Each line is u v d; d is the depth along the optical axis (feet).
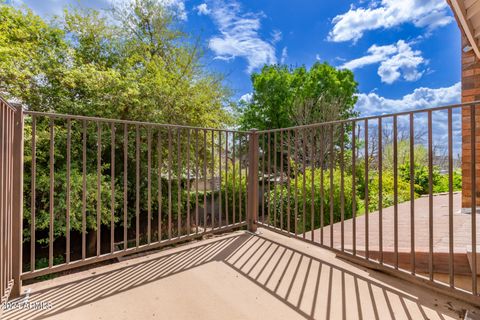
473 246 4.37
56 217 13.43
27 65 14.79
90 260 6.01
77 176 13.99
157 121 17.67
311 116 41.83
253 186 8.93
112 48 20.11
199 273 5.84
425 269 5.74
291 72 49.39
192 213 20.33
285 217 15.29
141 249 6.81
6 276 4.50
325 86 43.45
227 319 4.21
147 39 23.62
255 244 7.70
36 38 15.93
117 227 17.67
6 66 13.33
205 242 7.91
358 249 6.44
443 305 4.54
